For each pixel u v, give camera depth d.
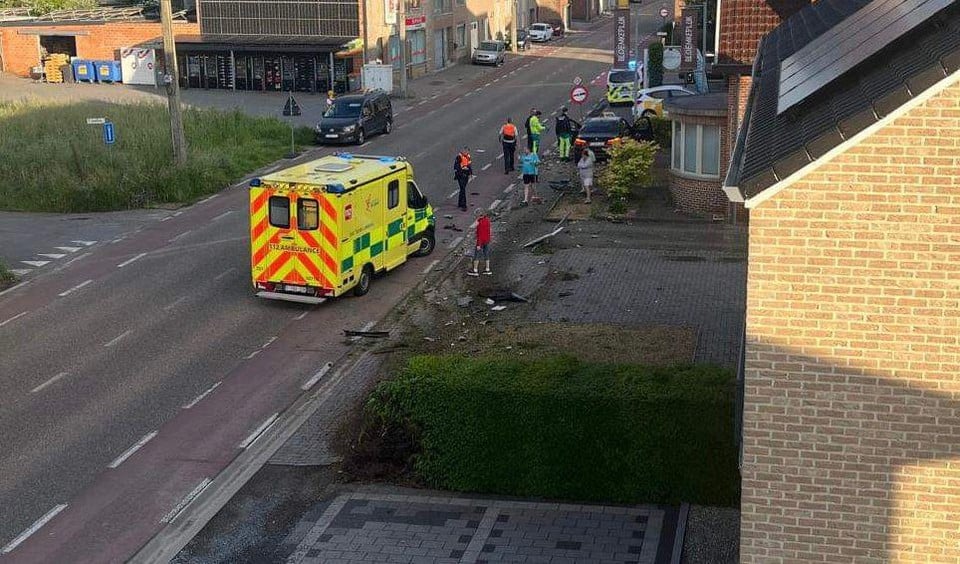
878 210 9.46
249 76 57.47
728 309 22.02
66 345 21.22
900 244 9.48
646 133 38.47
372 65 54.00
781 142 10.52
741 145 12.48
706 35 49.16
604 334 20.75
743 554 10.35
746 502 10.25
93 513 15.02
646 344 20.08
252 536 14.35
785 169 9.49
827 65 12.47
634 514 14.36
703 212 29.42
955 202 9.30
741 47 27.09
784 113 11.61
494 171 36.78
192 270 26.09
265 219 22.86
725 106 29.00
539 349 20.03
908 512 9.95
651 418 14.30
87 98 53.81
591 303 22.75
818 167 9.48
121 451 16.80
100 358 20.53
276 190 22.61
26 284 25.30
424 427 15.50
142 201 33.00
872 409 9.83
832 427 9.94
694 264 25.31
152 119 42.62
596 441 14.55
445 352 20.30
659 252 26.41
